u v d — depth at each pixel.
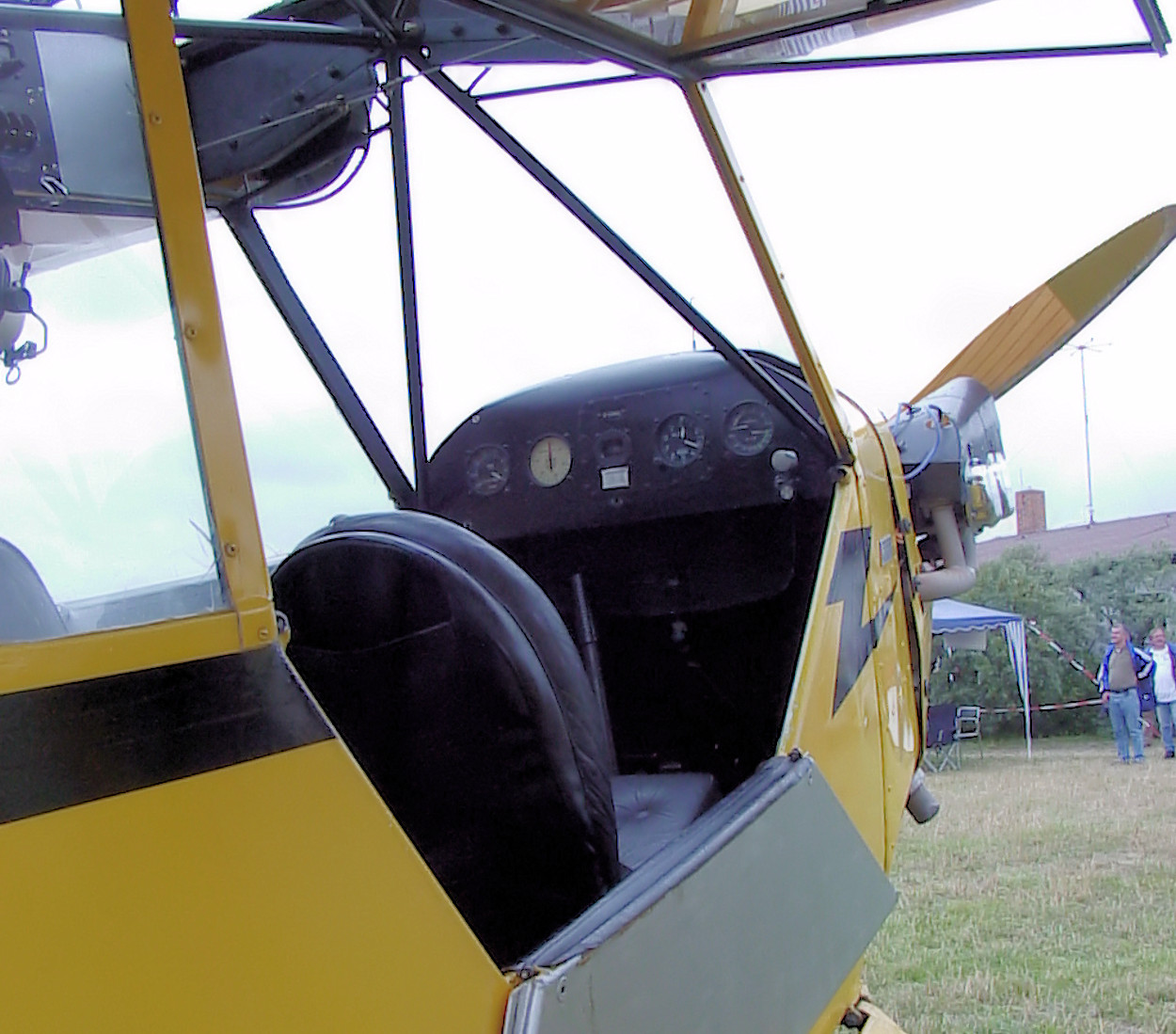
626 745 2.50
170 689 0.73
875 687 2.20
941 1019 3.77
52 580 0.75
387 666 1.15
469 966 0.88
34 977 0.62
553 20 1.64
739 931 1.27
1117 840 6.35
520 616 1.15
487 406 2.58
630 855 1.63
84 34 0.80
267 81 1.82
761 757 2.41
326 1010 0.76
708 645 2.47
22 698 0.66
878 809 2.15
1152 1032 3.62
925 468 2.80
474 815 1.20
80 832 0.66
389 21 1.79
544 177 2.16
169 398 0.79
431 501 2.59
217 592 0.78
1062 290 3.32
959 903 5.16
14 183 0.81
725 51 1.81
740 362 2.19
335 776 0.81
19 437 0.77
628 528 2.47
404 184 2.20
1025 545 14.72
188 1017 0.69
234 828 0.74
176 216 0.80
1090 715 12.93
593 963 0.98
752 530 2.38
